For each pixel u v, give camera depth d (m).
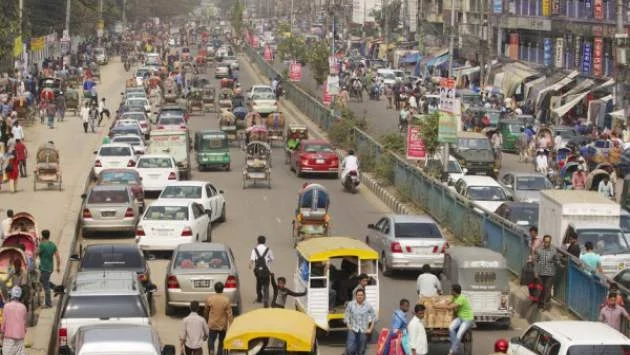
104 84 155.00
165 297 40.56
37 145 88.56
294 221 53.28
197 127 105.81
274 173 79.06
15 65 112.06
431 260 46.25
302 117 115.56
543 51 125.00
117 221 53.75
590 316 37.47
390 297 43.44
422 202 61.50
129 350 25.83
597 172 67.12
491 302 37.91
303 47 188.50
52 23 172.38
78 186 66.56
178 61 169.00
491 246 48.62
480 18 143.88
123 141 78.12
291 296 39.56
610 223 46.38
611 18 103.50
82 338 26.61
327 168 76.31
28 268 37.34
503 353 29.52
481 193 60.91
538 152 78.88
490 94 123.81
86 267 39.66
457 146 79.75
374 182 71.75
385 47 195.25
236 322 26.77
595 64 105.69
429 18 181.88
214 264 39.38
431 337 33.81
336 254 36.12
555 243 46.62
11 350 31.80
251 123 94.88
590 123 96.94
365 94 149.75
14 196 63.59
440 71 156.25
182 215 50.06
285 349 25.52
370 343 36.31
